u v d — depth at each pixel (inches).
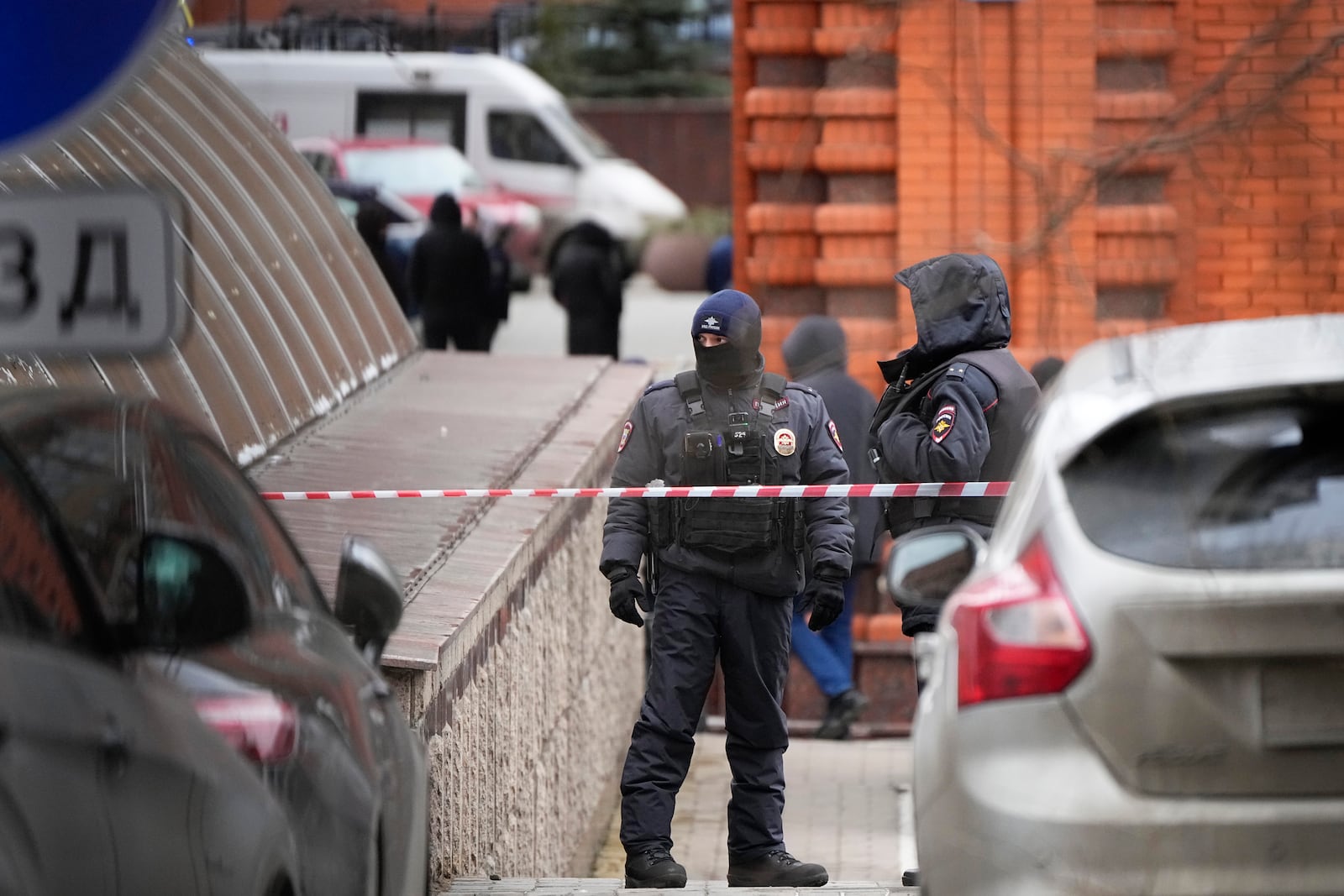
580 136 4534.9
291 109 3764.8
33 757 442.0
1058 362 1075.3
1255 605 518.9
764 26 1583.4
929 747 579.5
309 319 1417.3
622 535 1016.9
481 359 1727.4
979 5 1487.5
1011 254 976.9
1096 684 530.0
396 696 800.9
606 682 1493.6
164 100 1407.5
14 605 478.9
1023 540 567.8
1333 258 968.3
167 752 494.3
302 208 1553.9
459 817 908.6
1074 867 523.8
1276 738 519.2
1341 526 530.6
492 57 4320.9
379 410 1405.0
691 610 1015.0
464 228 2588.6
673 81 6294.3
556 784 1236.5
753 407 1009.5
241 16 3649.1
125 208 563.8
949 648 585.9
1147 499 549.0
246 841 514.0
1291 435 549.6
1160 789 524.1
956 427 951.0
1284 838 514.6
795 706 1595.7
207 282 1246.3
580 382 1617.9
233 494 650.8
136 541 554.9
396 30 3956.7
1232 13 1482.5
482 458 1240.2
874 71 1541.6
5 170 1026.1
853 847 1272.1
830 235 1581.0
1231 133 912.9
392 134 3919.8
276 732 546.9
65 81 524.7
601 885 1009.5
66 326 565.0
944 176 1534.2
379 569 692.1
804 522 1008.9
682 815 1405.0
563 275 2738.7
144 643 527.5
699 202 6171.3
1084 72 1482.5
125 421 603.5
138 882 465.1
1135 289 1386.6
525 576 1095.6
